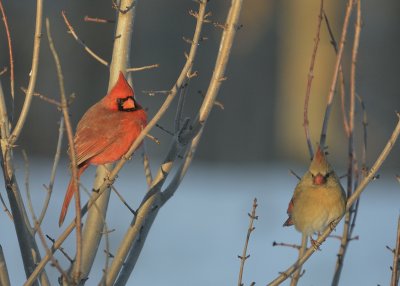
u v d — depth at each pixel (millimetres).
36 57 5469
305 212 6500
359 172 6660
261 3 22094
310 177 6488
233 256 11125
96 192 5691
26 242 5570
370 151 21188
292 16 21969
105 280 4805
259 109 21859
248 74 22016
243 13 22188
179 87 5516
